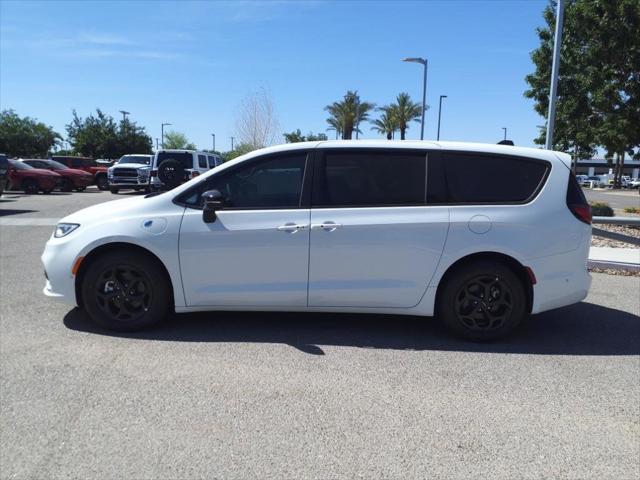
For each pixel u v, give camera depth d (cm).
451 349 475
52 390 376
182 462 293
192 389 381
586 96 1598
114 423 333
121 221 484
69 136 4991
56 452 300
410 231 477
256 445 311
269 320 545
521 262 479
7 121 5138
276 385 390
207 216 478
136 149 5006
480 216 479
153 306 492
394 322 548
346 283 484
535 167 497
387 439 320
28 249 941
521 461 301
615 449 315
